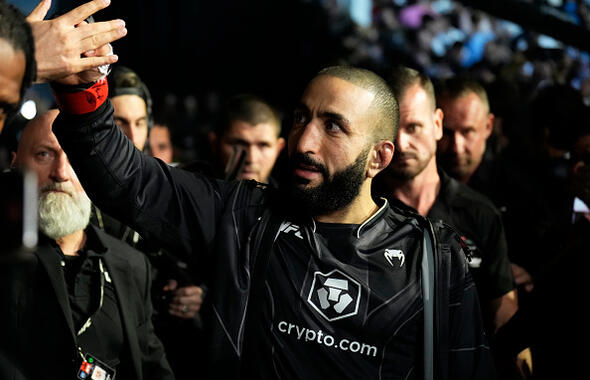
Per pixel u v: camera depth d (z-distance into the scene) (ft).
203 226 4.85
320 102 4.83
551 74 16.06
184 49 22.02
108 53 4.38
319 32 23.30
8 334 4.85
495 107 11.19
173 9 21.63
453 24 22.24
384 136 4.96
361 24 23.52
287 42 23.52
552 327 6.11
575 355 5.96
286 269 4.69
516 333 6.33
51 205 5.71
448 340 4.89
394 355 4.68
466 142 8.46
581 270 5.98
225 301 4.64
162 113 11.12
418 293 4.77
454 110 8.43
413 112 6.97
